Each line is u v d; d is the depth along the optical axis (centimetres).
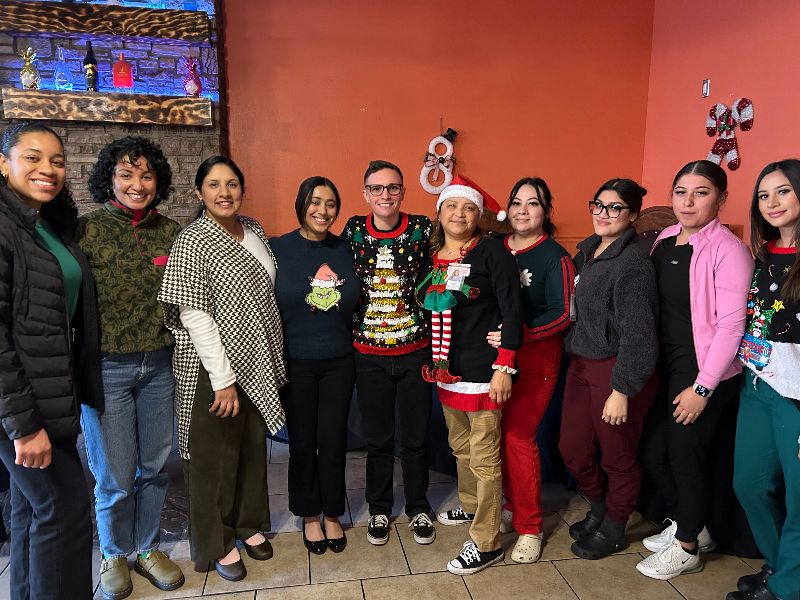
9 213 145
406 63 474
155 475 200
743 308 178
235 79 447
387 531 230
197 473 196
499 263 191
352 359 214
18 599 172
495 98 493
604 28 504
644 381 189
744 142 418
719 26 434
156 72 411
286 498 270
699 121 460
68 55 397
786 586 173
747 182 418
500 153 502
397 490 277
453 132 483
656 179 516
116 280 177
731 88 427
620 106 518
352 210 483
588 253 218
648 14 509
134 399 192
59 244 167
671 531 220
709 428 191
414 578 206
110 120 392
